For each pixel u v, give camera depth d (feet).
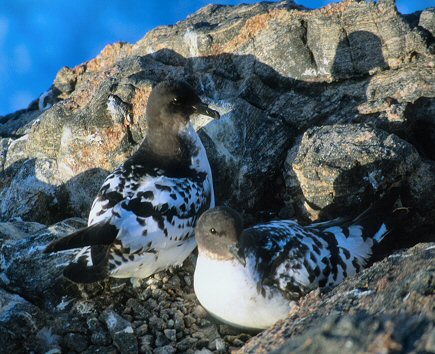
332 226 36.78
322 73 44.93
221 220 32.45
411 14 50.16
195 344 33.42
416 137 43.27
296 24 45.52
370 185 38.88
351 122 43.21
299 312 29.53
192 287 37.27
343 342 24.82
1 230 41.24
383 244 37.24
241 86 46.03
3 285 37.47
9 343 32.73
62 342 33.47
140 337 33.81
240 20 47.55
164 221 35.45
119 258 34.68
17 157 49.01
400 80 43.16
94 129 44.68
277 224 36.45
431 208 40.06
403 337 24.12
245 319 33.40
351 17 44.60
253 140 43.60
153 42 50.31
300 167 39.68
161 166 38.37
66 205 45.88
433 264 27.76
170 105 38.81
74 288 36.52
